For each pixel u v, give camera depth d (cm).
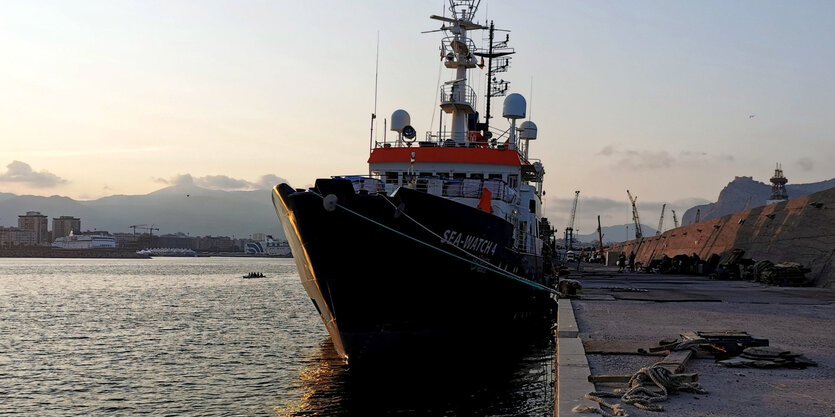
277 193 2022
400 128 3338
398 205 1969
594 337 1520
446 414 1705
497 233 2389
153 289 8675
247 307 5750
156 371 2664
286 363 2766
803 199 4278
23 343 3572
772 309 2194
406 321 2114
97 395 2244
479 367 2241
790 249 4200
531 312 3147
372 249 1983
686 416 852
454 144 3175
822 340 1472
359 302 2042
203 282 10719
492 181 2595
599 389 1011
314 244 1978
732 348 1291
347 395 1938
